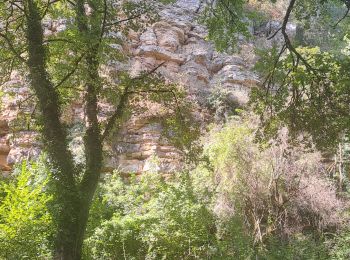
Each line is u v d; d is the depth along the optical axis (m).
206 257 12.23
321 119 8.16
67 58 9.86
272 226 13.77
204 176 13.76
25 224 8.40
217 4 9.16
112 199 13.55
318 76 7.97
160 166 16.14
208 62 21.64
